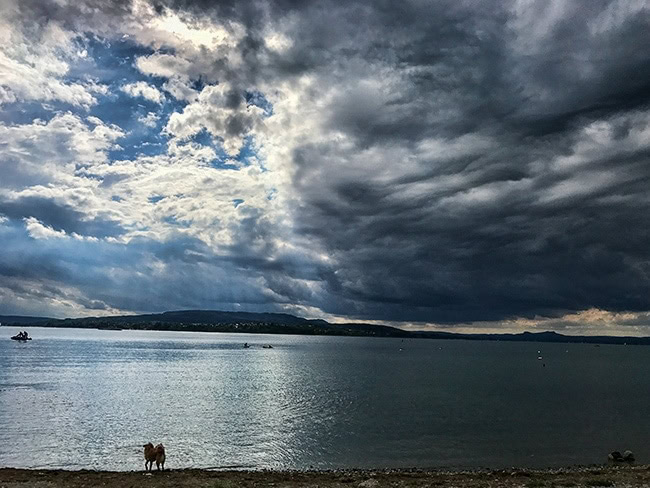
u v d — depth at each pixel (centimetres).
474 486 2367
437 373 12769
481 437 4534
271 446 4053
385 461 3650
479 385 9656
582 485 2381
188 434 4428
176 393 7412
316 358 18700
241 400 6794
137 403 6284
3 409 5538
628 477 2638
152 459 2827
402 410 6150
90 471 2731
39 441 3991
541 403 6981
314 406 6381
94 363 13075
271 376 10775
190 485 2294
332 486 2345
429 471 3300
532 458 3791
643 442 4403
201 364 13862
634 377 12369
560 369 15538
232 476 2627
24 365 11850
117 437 4216
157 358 15825
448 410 6200
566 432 4812
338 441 4294
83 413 5409
